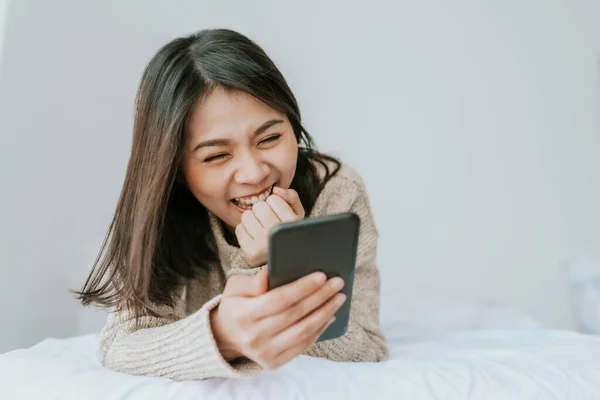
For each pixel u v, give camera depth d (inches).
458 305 58.1
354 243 19.6
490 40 66.1
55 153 54.8
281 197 27.3
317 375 24.5
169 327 24.9
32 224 53.1
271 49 69.6
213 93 27.5
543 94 65.2
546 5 65.0
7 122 51.0
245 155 28.1
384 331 47.1
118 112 60.1
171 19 64.7
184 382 23.2
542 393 23.9
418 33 67.6
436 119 67.3
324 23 69.4
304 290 18.1
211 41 28.9
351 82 69.1
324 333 22.1
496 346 36.9
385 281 67.8
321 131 69.5
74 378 24.2
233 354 21.3
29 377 25.0
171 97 27.9
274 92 29.0
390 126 68.3
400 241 68.0
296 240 18.2
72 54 56.1
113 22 59.6
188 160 29.3
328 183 37.7
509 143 65.9
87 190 57.5
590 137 64.6
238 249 34.2
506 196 66.1
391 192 68.3
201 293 38.4
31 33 52.6
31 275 53.1
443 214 67.3
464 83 66.7
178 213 36.2
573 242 64.9
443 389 23.9
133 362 25.3
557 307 64.7
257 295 18.9
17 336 52.3
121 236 31.9
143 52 62.2
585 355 29.9
